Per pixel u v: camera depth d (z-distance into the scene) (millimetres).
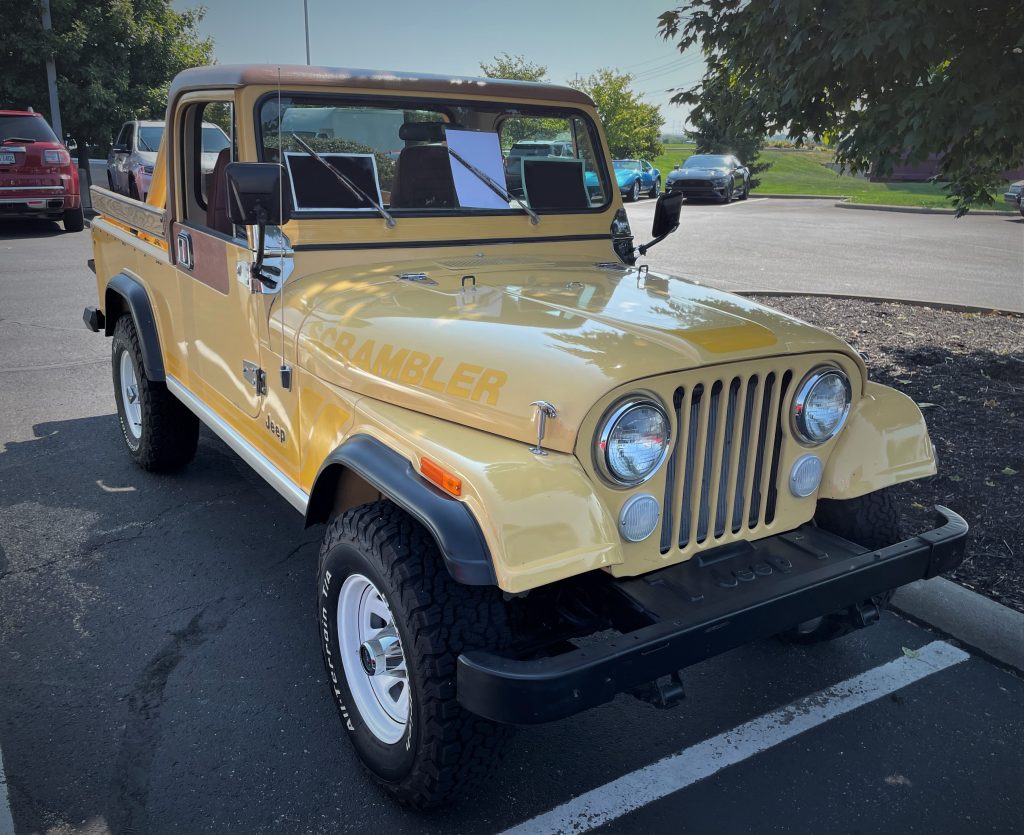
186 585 3645
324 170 3080
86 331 7875
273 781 2564
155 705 2887
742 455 2488
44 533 4059
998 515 3932
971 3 4754
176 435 4465
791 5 4949
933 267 11992
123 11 18797
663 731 2842
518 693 1935
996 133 4941
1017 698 3012
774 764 2686
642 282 3094
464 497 2064
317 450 2789
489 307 2676
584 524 2064
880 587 2457
